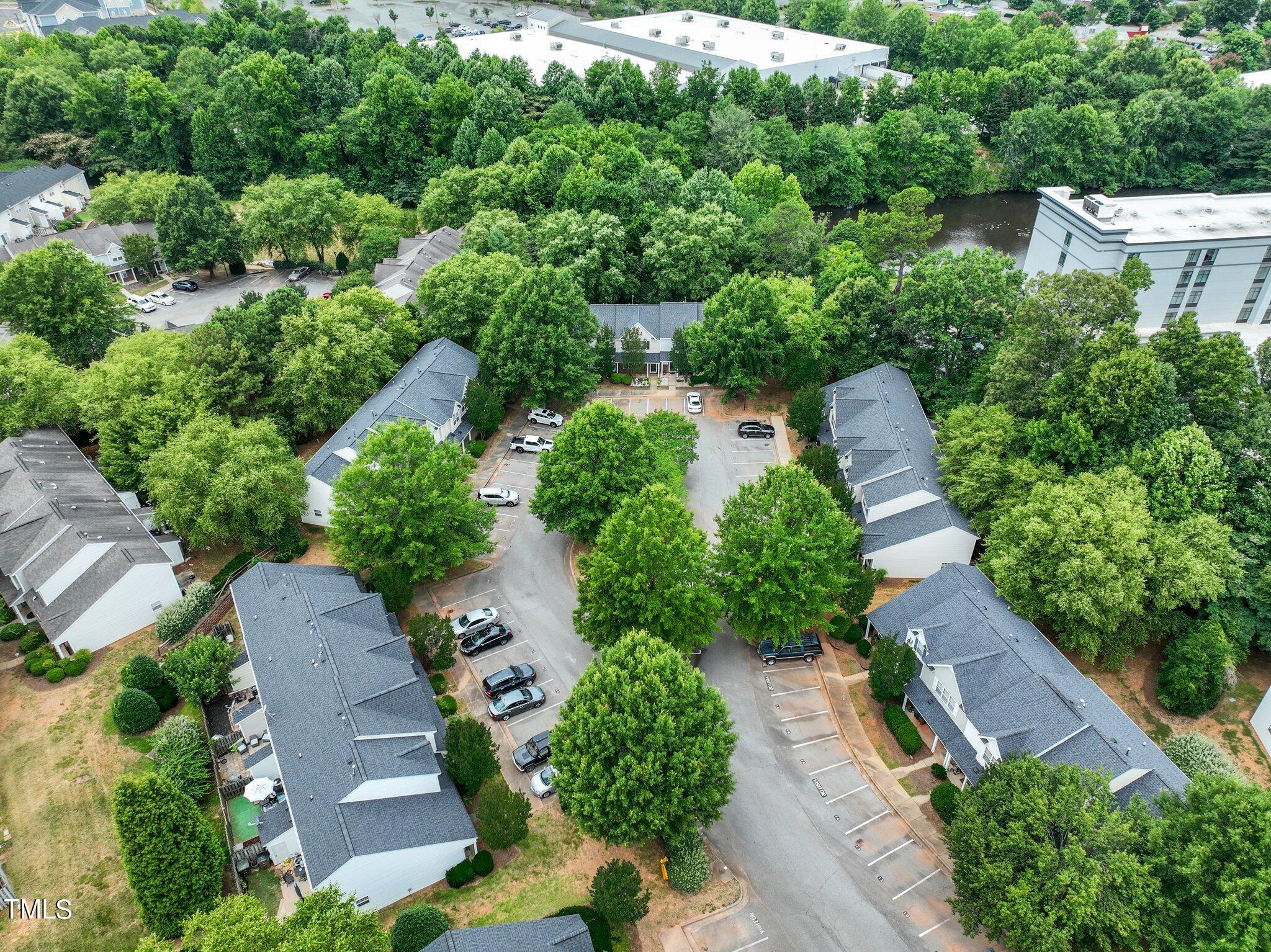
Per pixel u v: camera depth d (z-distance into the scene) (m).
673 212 119.31
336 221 137.25
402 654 63.94
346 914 42.09
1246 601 68.31
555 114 160.25
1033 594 65.69
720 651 71.62
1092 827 46.06
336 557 73.44
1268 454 70.38
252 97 162.75
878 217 123.81
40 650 69.12
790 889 53.34
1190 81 174.50
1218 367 73.50
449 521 74.19
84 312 99.94
